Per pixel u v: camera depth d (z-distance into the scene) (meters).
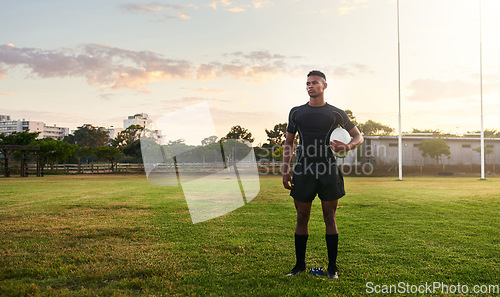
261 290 2.59
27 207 7.63
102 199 9.17
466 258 3.51
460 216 6.26
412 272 3.07
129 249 3.91
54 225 5.46
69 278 2.93
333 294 2.51
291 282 2.76
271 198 9.23
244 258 3.49
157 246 4.03
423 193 10.65
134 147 40.25
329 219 2.92
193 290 2.62
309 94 2.92
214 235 4.65
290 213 6.61
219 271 3.07
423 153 29.11
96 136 63.78
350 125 2.99
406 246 4.01
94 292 2.60
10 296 2.52
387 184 15.42
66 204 8.10
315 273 2.99
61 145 30.42
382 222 5.61
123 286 2.73
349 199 8.91
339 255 3.62
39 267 3.21
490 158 31.11
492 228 5.11
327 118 2.86
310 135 2.88
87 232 4.90
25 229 5.16
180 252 3.74
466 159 30.56
